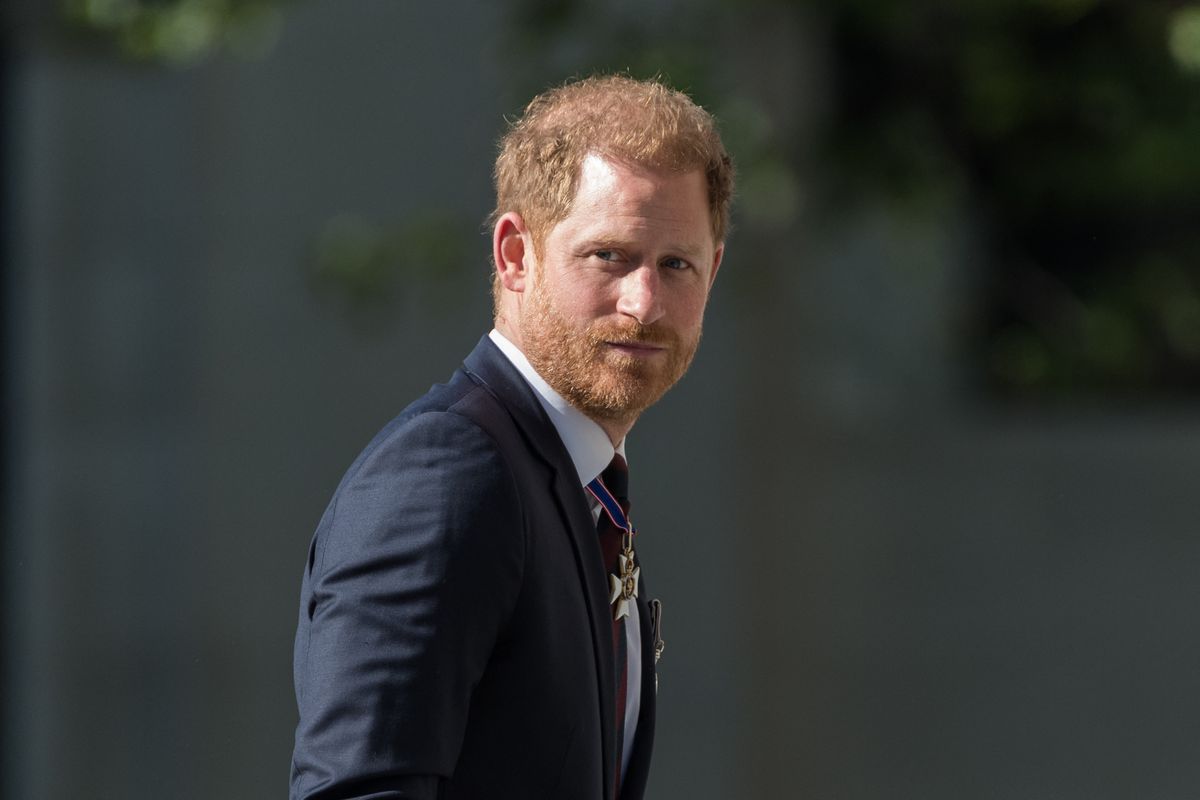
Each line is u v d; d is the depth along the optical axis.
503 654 6.72
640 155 7.01
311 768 6.26
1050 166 23.83
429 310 22.14
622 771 7.73
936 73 22.08
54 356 22.52
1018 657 21.95
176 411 22.62
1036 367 24.67
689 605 21.45
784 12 19.89
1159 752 21.70
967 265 24.38
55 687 22.45
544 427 7.11
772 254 20.30
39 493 22.55
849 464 22.23
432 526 6.48
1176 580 21.84
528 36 19.72
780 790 21.19
